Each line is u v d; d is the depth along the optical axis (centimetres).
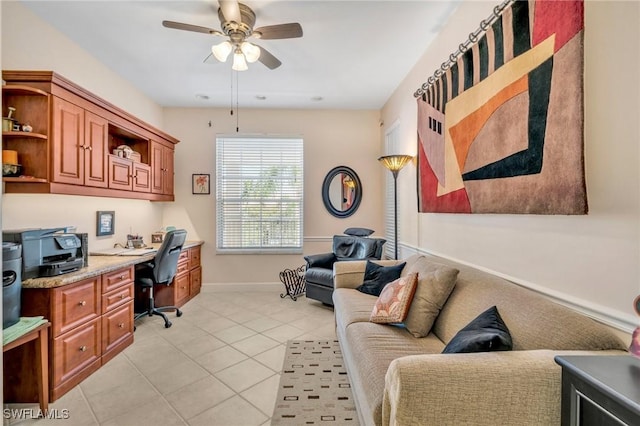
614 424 87
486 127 194
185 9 245
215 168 472
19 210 239
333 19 257
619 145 122
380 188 485
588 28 132
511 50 171
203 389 215
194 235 470
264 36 242
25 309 204
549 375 110
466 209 217
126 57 319
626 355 109
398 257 395
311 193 482
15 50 236
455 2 236
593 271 134
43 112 233
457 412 107
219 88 401
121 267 270
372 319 213
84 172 269
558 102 141
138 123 353
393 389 111
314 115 481
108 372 238
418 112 305
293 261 476
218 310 383
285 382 223
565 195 138
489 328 138
